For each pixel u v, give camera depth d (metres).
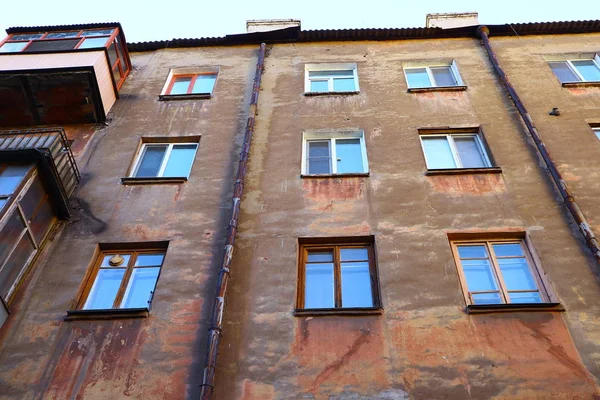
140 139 11.97
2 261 8.16
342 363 7.36
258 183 10.42
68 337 7.86
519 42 14.98
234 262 8.84
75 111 12.54
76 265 8.98
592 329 7.56
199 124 12.33
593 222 9.18
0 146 9.53
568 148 10.87
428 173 10.32
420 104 12.52
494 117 11.93
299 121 12.16
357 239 9.23
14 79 12.09
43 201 9.45
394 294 8.23
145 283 8.87
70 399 7.14
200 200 10.12
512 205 9.60
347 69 14.45
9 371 7.46
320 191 10.14
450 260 8.70
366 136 11.61
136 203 10.15
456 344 7.50
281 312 8.06
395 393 7.00
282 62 14.62
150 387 7.23
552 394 6.86
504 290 8.38
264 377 7.26
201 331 7.86
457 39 15.30
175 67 14.79
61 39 13.83
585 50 14.41
